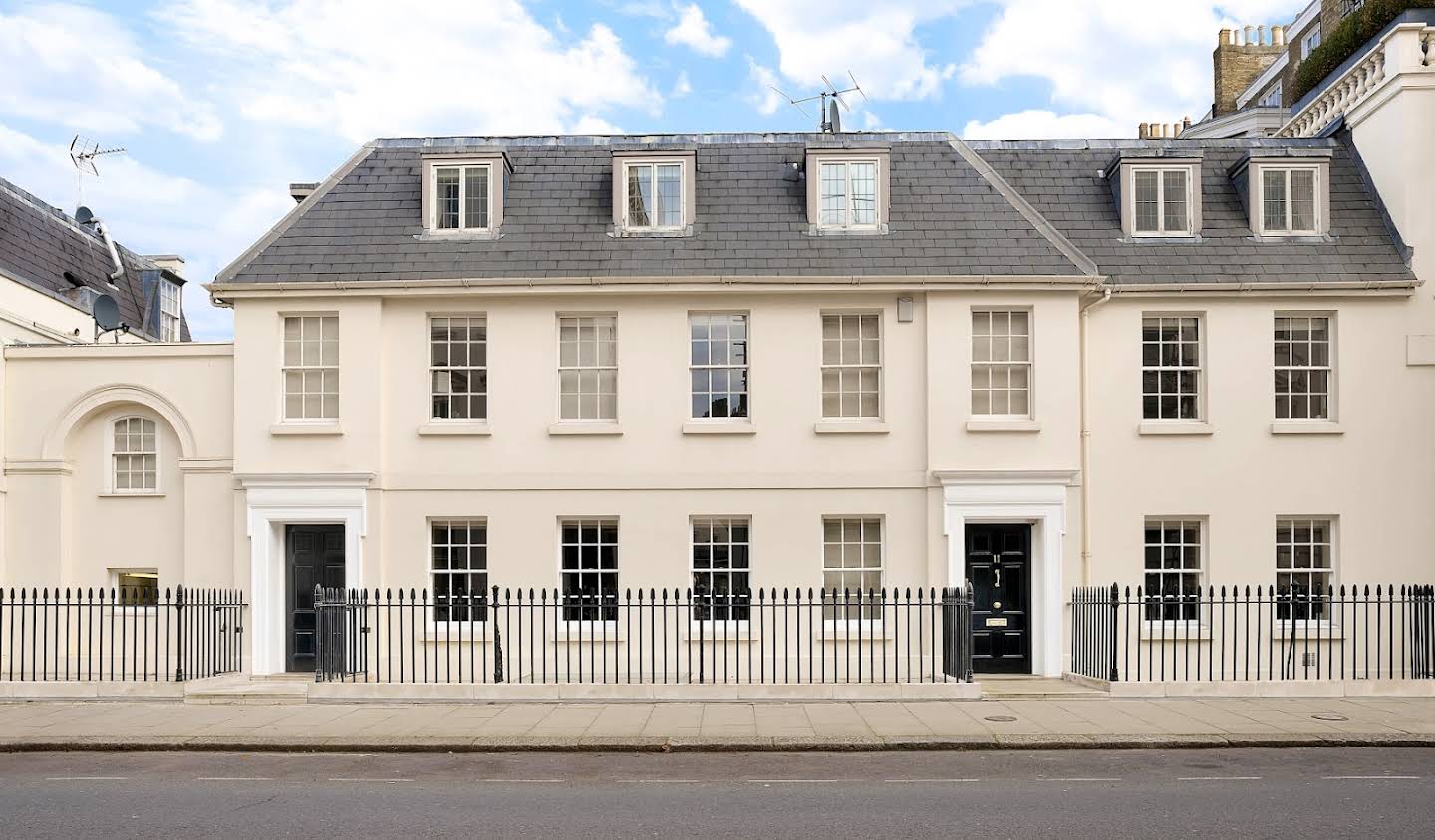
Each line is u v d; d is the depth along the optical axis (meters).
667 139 21.59
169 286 29.42
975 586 19.20
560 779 11.56
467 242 19.66
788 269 19.08
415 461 19.16
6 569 19.67
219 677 17.61
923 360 19.12
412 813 9.98
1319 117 22.89
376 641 17.28
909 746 13.20
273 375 19.16
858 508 19.02
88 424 20.03
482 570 19.17
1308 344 19.70
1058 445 18.88
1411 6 20.33
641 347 19.30
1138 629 17.16
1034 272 18.94
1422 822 9.55
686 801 10.45
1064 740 13.23
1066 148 22.02
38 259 24.06
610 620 19.02
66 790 11.02
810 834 9.20
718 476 19.02
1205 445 19.34
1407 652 19.12
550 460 19.14
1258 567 19.20
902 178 20.50
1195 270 19.56
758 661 18.83
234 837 9.16
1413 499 19.30
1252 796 10.55
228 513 19.42
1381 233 20.03
